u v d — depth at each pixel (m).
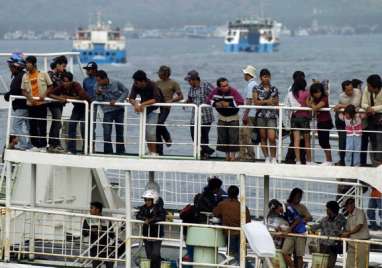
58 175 62.28
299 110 54.97
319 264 55.94
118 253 59.88
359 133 54.31
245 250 54.34
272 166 53.84
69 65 63.50
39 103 56.88
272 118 55.38
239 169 54.09
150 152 56.06
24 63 57.91
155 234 56.53
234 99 54.50
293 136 55.12
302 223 55.88
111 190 64.69
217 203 57.09
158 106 55.09
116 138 57.69
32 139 58.19
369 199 65.25
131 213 60.53
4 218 58.25
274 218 55.94
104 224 59.97
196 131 54.62
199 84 57.69
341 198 66.25
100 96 57.56
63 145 58.16
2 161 63.34
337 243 56.16
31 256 59.31
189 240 55.44
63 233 60.59
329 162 54.88
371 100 54.38
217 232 55.16
